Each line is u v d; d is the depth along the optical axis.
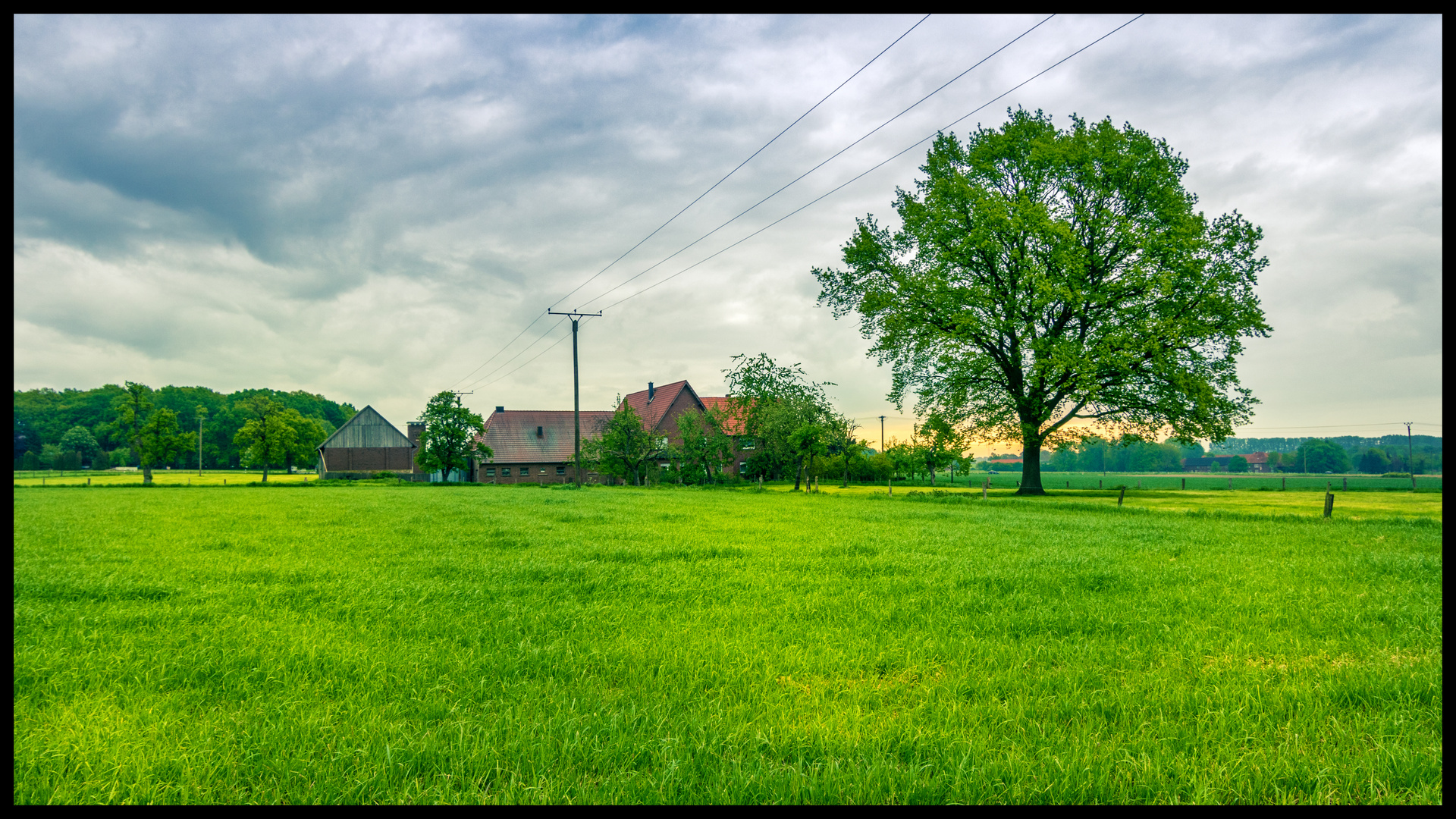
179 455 68.19
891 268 43.09
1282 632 7.49
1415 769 4.03
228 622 7.76
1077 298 36.88
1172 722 4.89
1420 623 7.63
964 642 6.95
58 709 5.07
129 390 67.19
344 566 11.81
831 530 18.19
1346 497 43.94
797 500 32.75
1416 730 4.64
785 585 10.30
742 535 16.77
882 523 20.34
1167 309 37.94
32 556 13.16
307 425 95.75
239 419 131.25
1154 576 10.76
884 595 9.47
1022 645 6.88
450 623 7.73
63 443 110.81
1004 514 24.38
